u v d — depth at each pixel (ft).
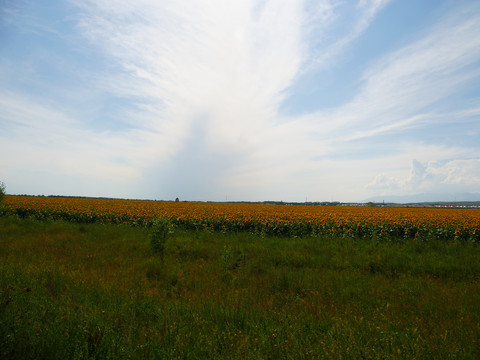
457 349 11.25
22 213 65.46
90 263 26.17
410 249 34.12
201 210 79.15
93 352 9.95
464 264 27.30
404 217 67.67
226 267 26.14
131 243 35.63
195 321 13.39
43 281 18.54
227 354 10.62
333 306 17.15
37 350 9.80
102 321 12.56
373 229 44.93
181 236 41.81
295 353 10.42
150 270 24.16
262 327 12.93
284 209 109.29
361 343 11.35
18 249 30.37
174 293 19.24
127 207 86.74
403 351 11.14
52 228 45.47
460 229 44.65
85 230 45.80
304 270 25.32
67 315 12.90
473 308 17.11
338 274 24.07
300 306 17.08
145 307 15.58
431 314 16.06
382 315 15.39
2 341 9.61
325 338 11.89
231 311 14.87
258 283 21.83
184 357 10.30
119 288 18.88
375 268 26.86
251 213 69.15
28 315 11.94
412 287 21.01
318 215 68.23
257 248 33.01
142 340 11.23
